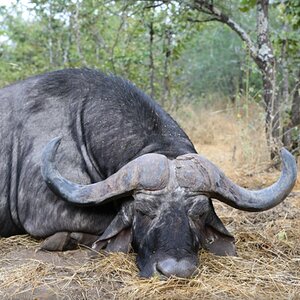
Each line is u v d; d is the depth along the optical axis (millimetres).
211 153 9031
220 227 4234
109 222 4523
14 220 4805
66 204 4480
